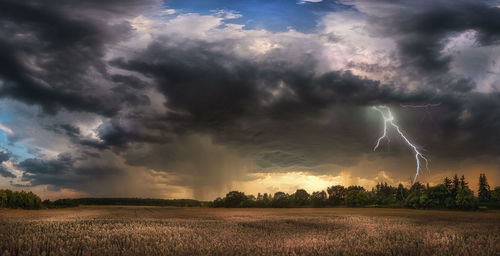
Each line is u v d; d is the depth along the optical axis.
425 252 17.31
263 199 117.12
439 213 65.06
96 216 55.94
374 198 103.94
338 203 108.81
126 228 29.80
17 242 19.36
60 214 63.59
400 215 58.25
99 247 18.09
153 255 16.00
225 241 21.00
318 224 37.25
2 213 65.62
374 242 20.89
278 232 27.80
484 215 57.69
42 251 16.70
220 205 118.31
